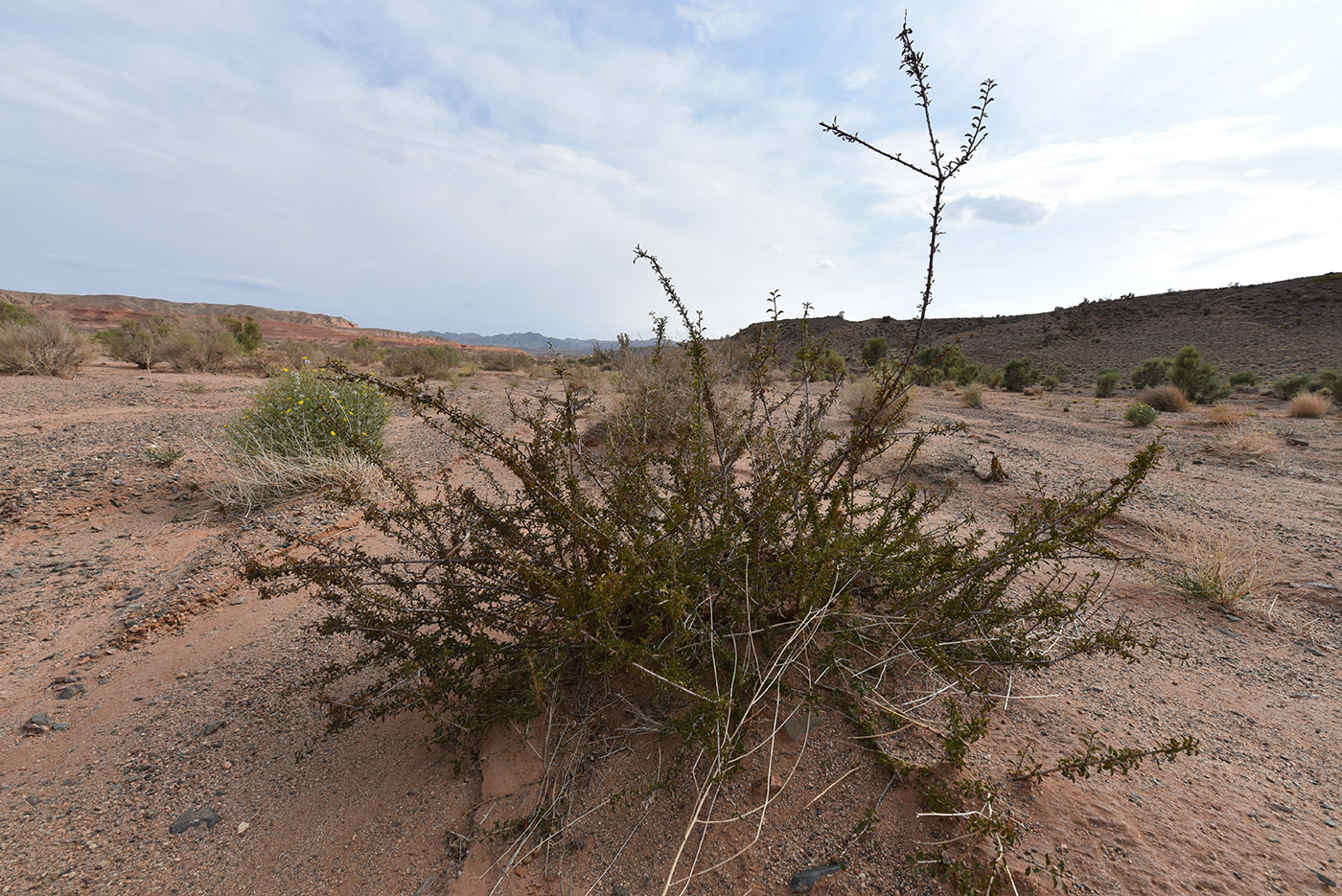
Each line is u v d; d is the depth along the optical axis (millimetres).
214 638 3154
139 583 3785
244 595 3625
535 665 1854
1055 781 1745
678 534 2102
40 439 7211
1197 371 20922
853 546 2033
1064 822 1594
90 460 6293
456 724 1960
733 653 2047
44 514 4867
